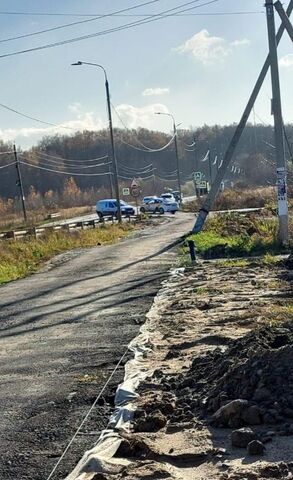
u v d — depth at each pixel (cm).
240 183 8988
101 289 1619
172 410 634
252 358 644
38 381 806
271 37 2180
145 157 12519
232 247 2217
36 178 11612
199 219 2772
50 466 538
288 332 761
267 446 520
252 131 11119
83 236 3394
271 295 1279
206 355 792
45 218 6238
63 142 12394
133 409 646
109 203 5825
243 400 586
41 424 646
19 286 1848
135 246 2798
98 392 738
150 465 502
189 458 516
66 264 2381
